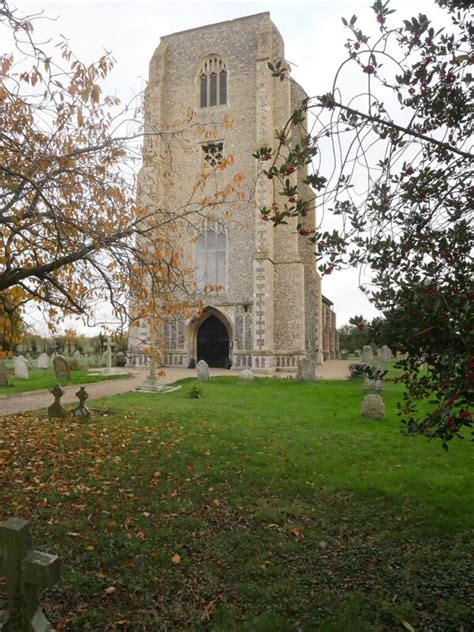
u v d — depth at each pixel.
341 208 3.44
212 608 3.06
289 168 3.19
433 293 2.74
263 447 7.01
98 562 3.61
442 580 3.39
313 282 25.56
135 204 6.42
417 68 3.23
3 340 6.15
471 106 3.24
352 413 9.73
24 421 8.84
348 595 3.19
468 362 2.41
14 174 4.57
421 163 4.20
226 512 4.73
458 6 3.23
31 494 5.03
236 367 22.92
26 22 4.32
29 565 2.27
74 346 30.39
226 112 24.56
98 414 9.61
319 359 25.53
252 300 22.94
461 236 3.10
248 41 24.62
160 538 4.06
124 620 2.90
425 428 2.65
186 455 6.57
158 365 23.81
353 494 5.21
